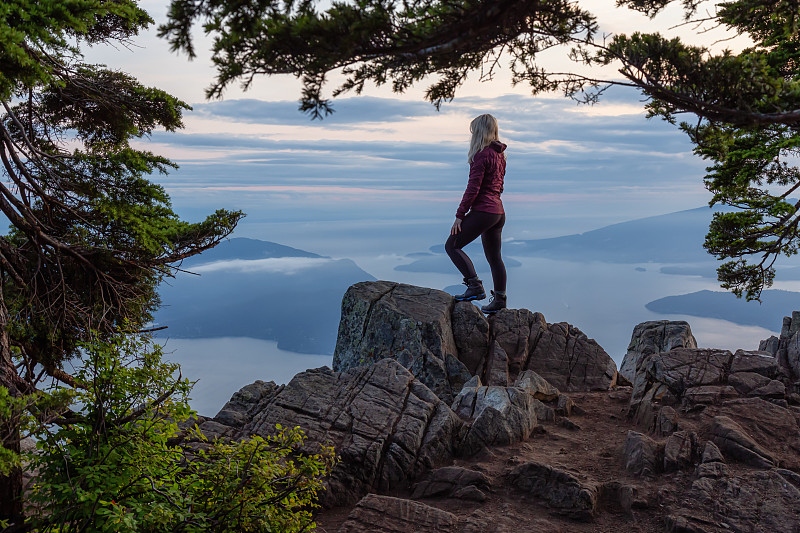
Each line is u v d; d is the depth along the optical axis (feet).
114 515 14.48
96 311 30.73
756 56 12.91
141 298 33.55
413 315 33.12
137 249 32.50
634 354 38.58
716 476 19.20
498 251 35.35
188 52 11.52
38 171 30.25
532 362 32.99
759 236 44.04
